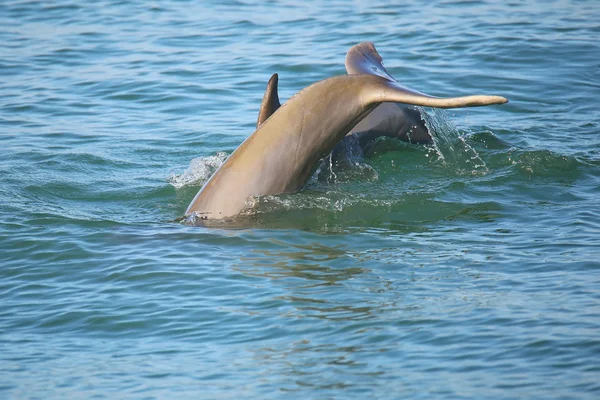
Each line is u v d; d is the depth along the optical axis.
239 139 56.56
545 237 38.16
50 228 41.41
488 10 86.12
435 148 49.72
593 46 73.62
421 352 28.34
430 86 65.31
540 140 53.41
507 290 32.62
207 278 35.19
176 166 51.94
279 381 27.17
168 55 75.88
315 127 41.25
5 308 33.59
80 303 33.66
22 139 57.12
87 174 50.34
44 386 27.78
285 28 82.56
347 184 45.19
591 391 25.16
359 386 26.53
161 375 28.11
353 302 32.28
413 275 34.53
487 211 41.91
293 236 39.28
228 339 30.23
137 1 96.19
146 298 33.78
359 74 40.97
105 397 26.92
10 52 78.06
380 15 85.62
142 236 40.12
